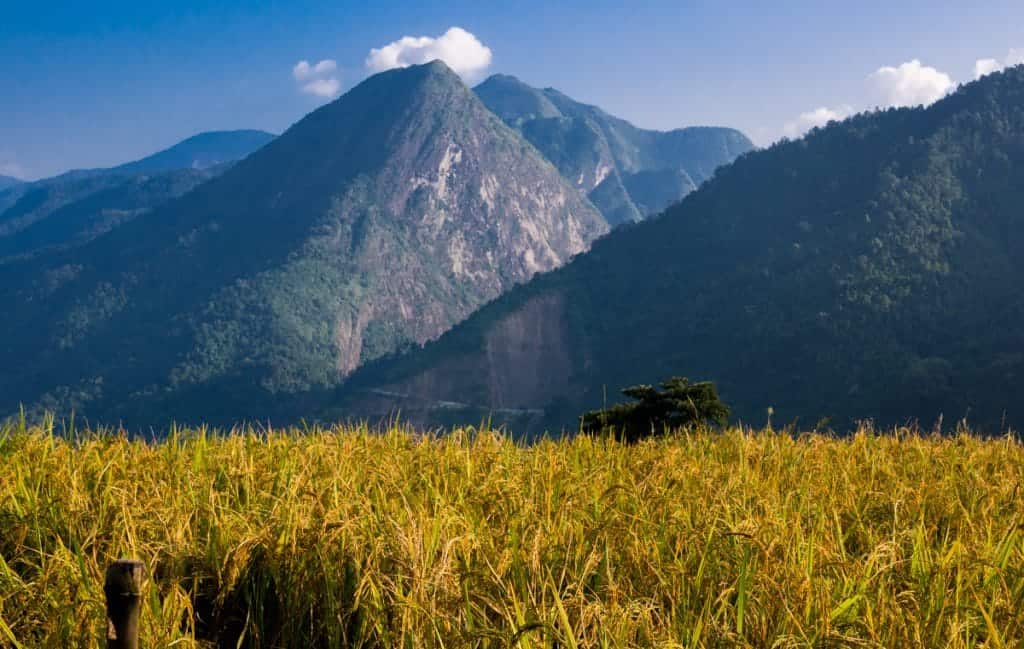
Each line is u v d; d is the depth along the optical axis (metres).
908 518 5.92
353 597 4.41
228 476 5.98
